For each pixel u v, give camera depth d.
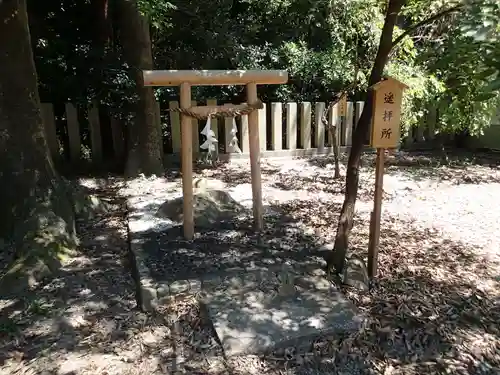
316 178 5.98
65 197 3.92
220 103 7.50
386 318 2.69
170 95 6.97
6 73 3.62
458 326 2.66
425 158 7.14
